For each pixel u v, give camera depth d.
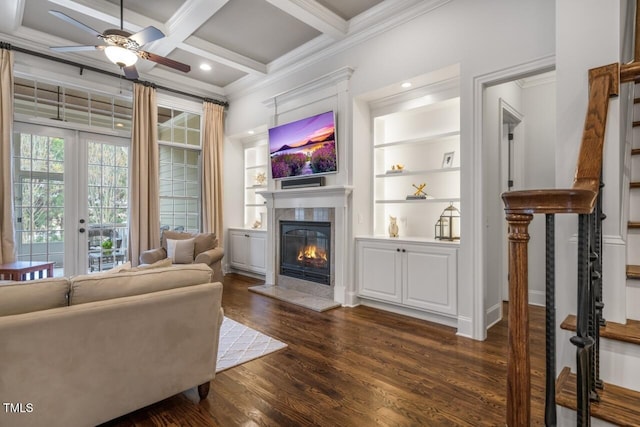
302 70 4.79
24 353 1.47
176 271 2.00
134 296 1.79
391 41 3.71
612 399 1.27
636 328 1.40
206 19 3.73
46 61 4.43
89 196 4.92
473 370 2.47
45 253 4.56
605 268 1.48
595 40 1.58
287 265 5.02
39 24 4.05
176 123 5.78
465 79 3.13
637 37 1.79
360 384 2.28
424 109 3.99
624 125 1.58
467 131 3.13
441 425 1.84
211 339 2.10
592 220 1.29
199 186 6.11
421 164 4.20
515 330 0.91
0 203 3.98
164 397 1.92
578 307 1.06
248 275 6.05
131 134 5.19
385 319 3.64
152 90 5.25
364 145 4.25
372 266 3.97
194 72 5.43
